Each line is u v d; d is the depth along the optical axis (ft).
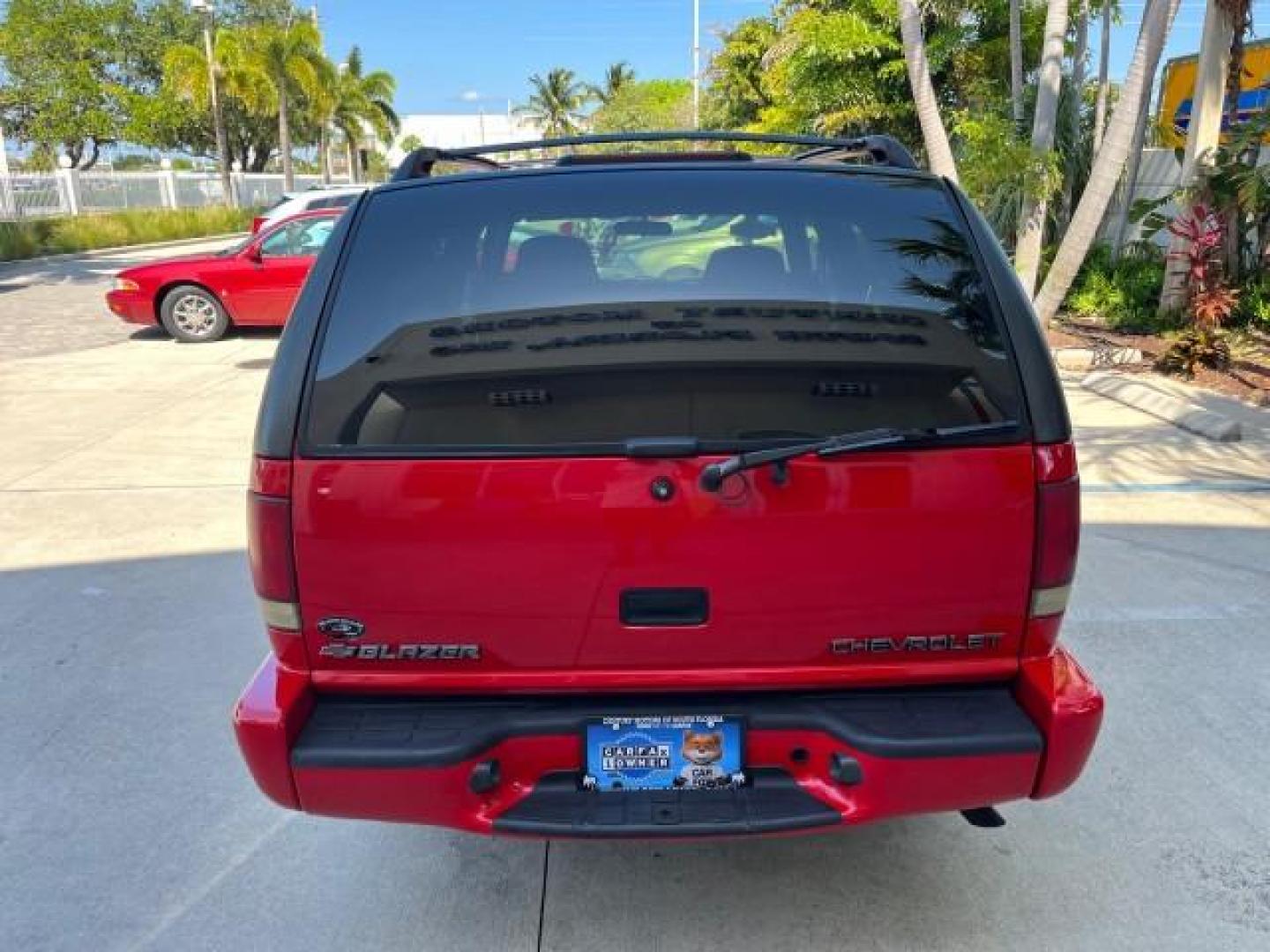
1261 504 18.11
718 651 7.10
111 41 134.72
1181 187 32.89
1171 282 33.73
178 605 15.01
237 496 19.92
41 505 19.44
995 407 6.97
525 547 6.86
